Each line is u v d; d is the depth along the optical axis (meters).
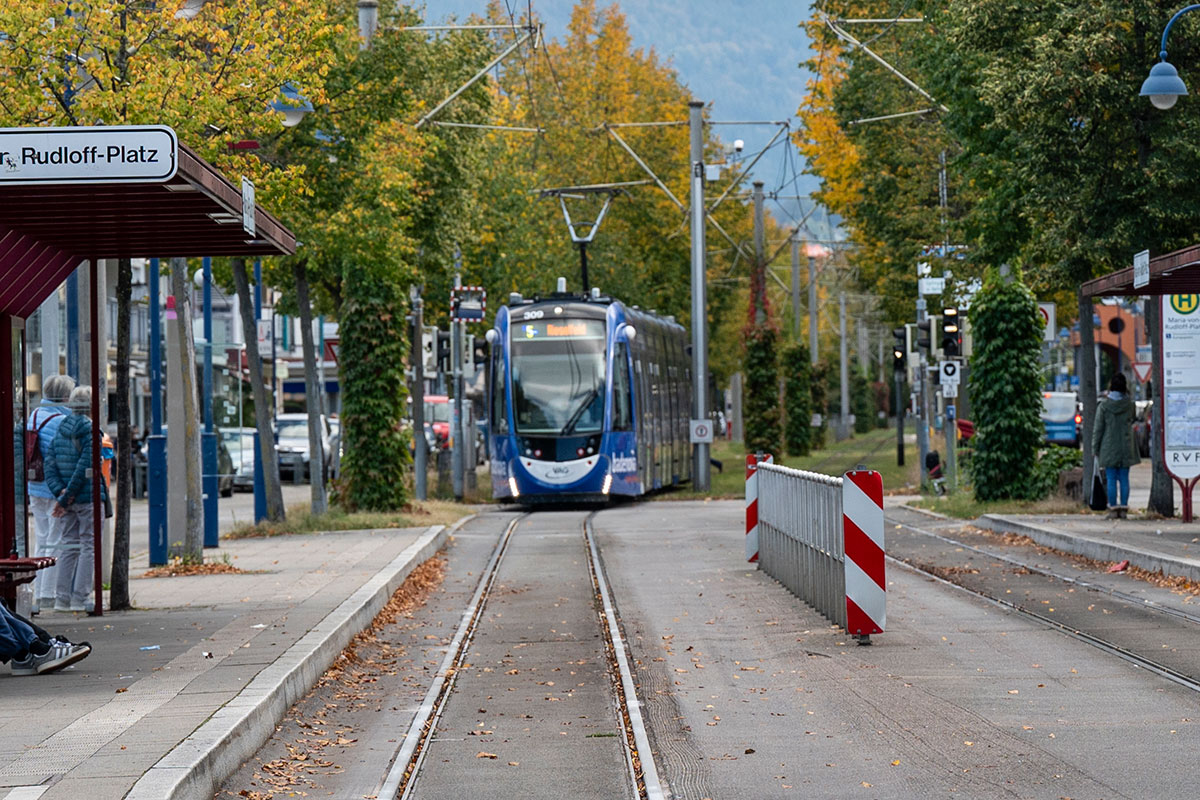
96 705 13.12
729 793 11.07
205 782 10.71
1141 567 24.28
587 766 12.25
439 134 45.22
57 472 20.44
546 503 52.53
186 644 16.97
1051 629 18.88
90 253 19.50
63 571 20.66
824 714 13.91
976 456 39.56
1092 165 33.03
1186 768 11.38
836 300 144.50
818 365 100.12
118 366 21.14
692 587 24.72
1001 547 29.81
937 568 26.16
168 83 21.83
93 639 17.73
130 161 14.99
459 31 46.41
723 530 36.66
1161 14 32.03
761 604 22.19
